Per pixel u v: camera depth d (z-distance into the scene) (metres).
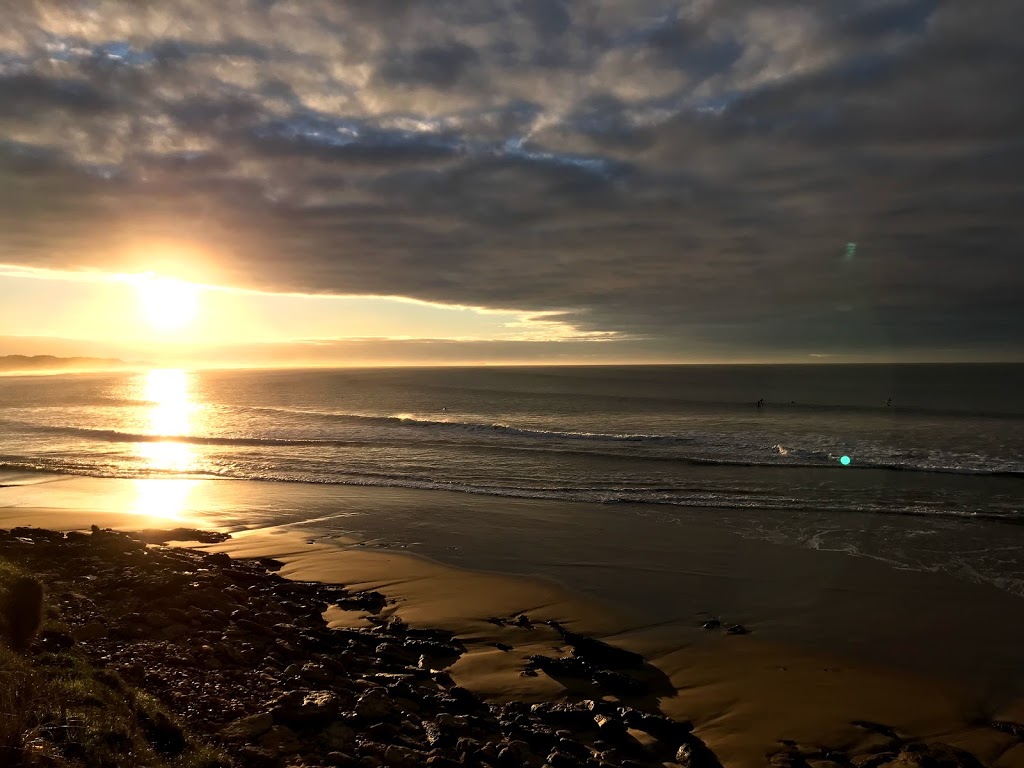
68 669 5.88
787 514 17.55
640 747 6.68
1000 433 32.56
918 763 6.53
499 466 25.09
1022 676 8.65
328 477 23.06
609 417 42.88
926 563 13.39
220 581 10.98
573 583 12.35
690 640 9.84
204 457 27.52
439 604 11.19
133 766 4.60
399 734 6.42
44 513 17.56
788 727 7.33
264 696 6.89
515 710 7.39
